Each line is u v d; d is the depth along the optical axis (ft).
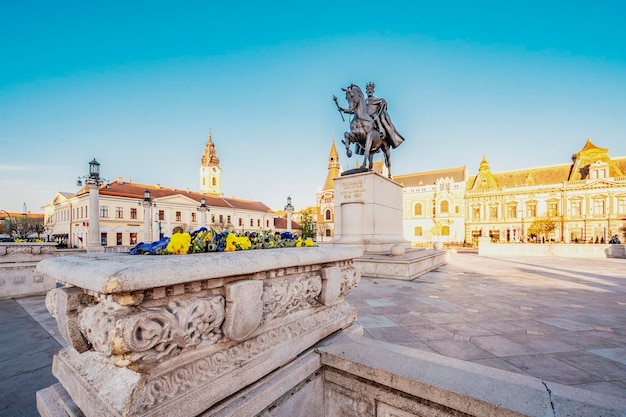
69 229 144.66
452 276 27.81
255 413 5.08
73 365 5.07
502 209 147.64
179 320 4.18
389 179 35.04
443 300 17.51
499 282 24.29
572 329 12.23
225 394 4.78
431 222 160.04
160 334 3.92
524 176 154.81
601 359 9.34
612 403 4.68
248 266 5.10
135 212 140.15
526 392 5.04
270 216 207.10
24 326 13.64
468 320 13.48
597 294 19.60
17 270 20.30
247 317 4.99
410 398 5.70
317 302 7.52
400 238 37.19
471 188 161.99
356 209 31.73
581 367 8.79
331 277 7.52
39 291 21.11
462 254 70.74
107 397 3.97
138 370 3.94
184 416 4.18
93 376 4.50
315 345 7.14
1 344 11.44
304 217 211.20
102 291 3.49
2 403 7.50
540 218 138.00
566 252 59.93
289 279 6.37
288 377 5.83
